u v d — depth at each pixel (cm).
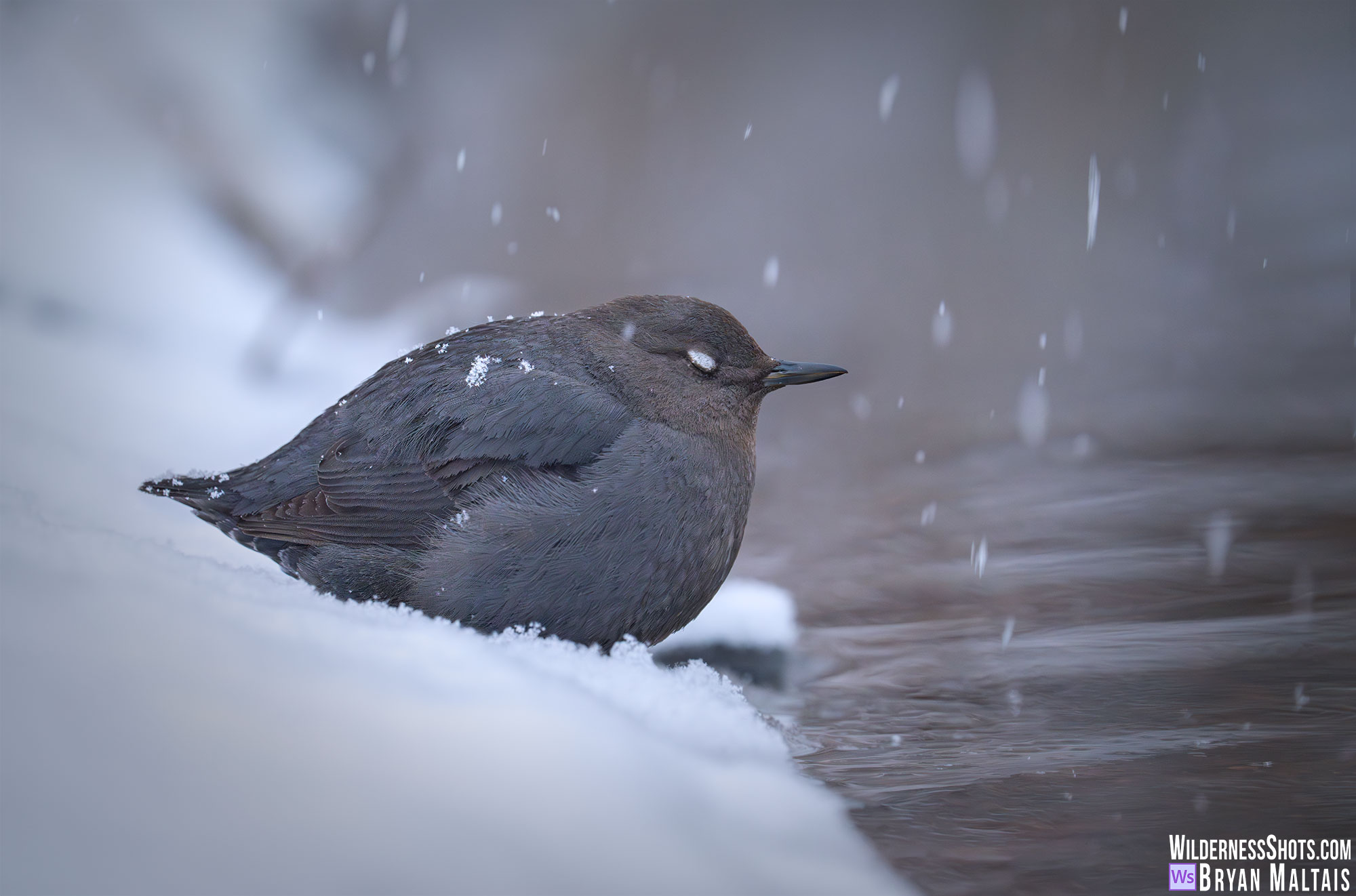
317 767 343
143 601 415
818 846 434
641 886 342
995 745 592
